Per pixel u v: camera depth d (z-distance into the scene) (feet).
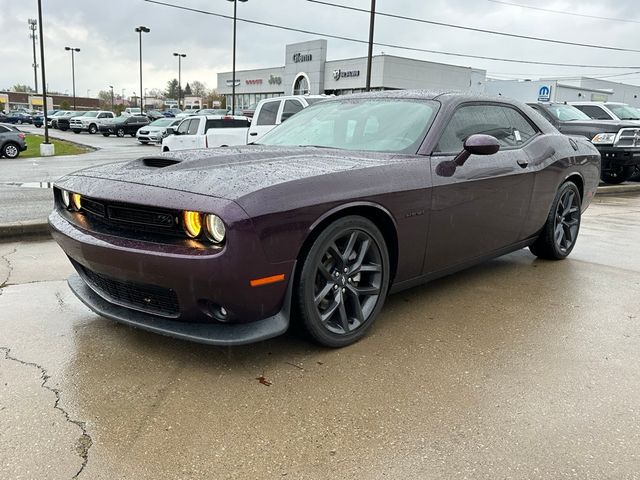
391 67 139.85
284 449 7.03
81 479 6.37
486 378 9.01
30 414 7.69
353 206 9.47
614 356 9.96
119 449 6.95
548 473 6.64
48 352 9.66
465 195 11.76
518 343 10.44
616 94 154.71
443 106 12.14
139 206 8.68
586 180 16.96
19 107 330.13
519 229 14.20
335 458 6.86
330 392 8.45
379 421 7.70
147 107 330.95
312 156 10.84
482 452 7.03
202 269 8.07
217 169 9.44
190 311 8.63
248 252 8.09
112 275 9.09
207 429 7.43
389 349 10.05
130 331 10.62
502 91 106.22
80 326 10.85
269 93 188.03
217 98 294.46
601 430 7.57
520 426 7.63
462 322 11.47
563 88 97.55
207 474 6.52
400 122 12.09
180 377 8.85
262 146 12.67
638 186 38.14
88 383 8.59
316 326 9.45
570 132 38.37
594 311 12.30
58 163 58.08
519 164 13.53
